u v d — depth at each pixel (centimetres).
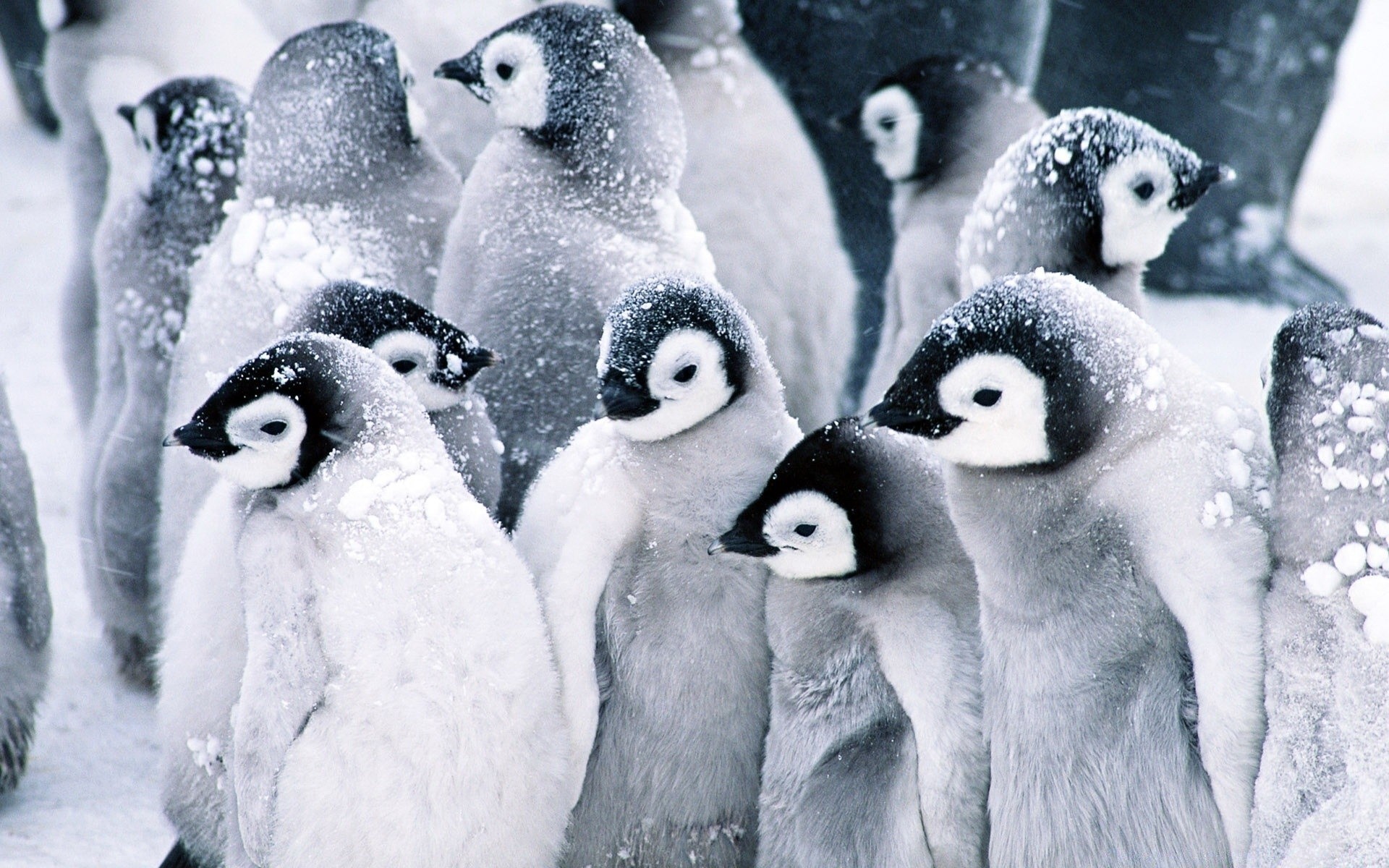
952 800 657
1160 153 854
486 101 920
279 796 626
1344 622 583
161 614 924
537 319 866
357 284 771
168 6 1248
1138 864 632
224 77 1249
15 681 854
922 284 1038
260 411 654
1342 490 598
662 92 909
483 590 641
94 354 1188
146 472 1012
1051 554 641
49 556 1210
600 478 703
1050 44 1969
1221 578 599
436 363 755
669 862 724
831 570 682
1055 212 862
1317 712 578
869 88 1201
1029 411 633
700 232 916
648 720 705
